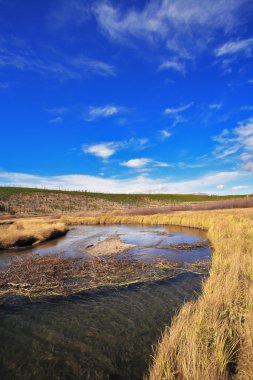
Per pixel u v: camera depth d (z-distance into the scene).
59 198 101.00
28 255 18.11
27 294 10.43
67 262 15.19
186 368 4.73
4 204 76.25
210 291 8.22
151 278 12.18
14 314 8.79
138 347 6.79
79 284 11.55
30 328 7.86
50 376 5.85
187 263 14.93
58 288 11.05
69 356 6.51
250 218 28.45
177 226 35.53
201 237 24.75
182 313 7.02
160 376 4.93
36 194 101.38
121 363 6.21
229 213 38.88
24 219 47.50
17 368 6.12
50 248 20.89
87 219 43.78
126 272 13.23
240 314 6.54
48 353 6.64
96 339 7.21
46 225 33.06
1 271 13.73
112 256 17.05
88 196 110.62
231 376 4.91
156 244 21.55
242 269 9.64
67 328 7.81
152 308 9.03
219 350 5.18
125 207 95.25
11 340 7.24
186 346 5.26
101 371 5.96
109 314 8.66
